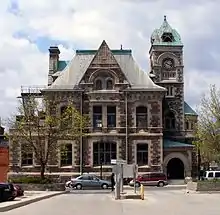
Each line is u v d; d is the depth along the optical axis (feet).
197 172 232.73
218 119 173.78
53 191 163.84
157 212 84.43
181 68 260.42
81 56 248.73
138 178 212.84
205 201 115.24
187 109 274.36
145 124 229.66
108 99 229.45
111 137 227.40
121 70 231.71
